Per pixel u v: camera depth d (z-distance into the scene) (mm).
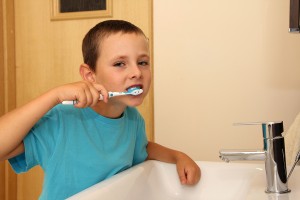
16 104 1697
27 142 722
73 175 780
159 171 898
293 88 1358
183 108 1482
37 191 1688
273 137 692
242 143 1428
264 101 1394
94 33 829
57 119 775
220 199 824
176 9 1458
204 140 1470
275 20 1358
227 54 1420
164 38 1478
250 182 782
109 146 832
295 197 672
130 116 925
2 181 1684
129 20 1517
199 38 1442
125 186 730
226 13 1408
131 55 766
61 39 1620
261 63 1387
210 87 1447
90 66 845
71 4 1608
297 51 1345
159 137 1515
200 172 866
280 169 695
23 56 1675
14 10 1670
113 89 780
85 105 693
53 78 1642
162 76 1491
